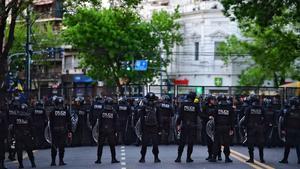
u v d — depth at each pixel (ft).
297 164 76.38
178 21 252.21
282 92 123.54
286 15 129.39
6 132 71.15
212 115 79.66
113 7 111.65
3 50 106.32
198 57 245.24
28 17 151.02
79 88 142.41
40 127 90.79
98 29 220.02
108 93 147.23
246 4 108.58
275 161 80.38
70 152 96.37
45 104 95.71
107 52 223.10
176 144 109.19
